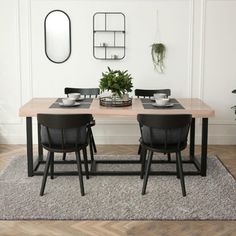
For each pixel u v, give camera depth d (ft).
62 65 16.72
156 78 16.78
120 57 16.66
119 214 9.45
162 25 16.43
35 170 12.64
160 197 10.54
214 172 12.69
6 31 16.44
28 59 16.63
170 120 10.25
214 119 17.01
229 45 16.51
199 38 16.49
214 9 16.28
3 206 9.91
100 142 17.07
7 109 16.97
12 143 17.07
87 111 11.36
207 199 10.39
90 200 10.32
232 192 10.91
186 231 8.67
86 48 16.61
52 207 9.86
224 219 9.24
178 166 11.38
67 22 16.42
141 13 16.37
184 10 16.33
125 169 13.14
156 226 8.91
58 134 10.82
